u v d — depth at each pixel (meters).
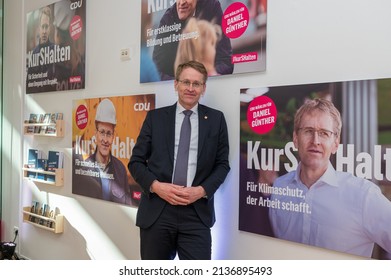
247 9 2.18
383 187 1.69
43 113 3.78
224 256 2.31
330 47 1.88
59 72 3.53
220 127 2.18
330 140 1.85
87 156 3.25
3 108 4.34
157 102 2.71
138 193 2.79
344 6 1.83
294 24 2.01
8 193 4.29
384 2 1.71
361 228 1.76
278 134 2.05
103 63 3.13
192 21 2.46
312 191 1.92
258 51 2.13
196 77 2.12
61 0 3.52
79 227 3.36
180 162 2.14
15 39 4.16
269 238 2.11
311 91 1.92
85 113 3.27
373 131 1.72
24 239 4.03
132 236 2.88
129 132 2.87
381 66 1.71
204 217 2.12
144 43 2.77
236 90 2.26
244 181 2.20
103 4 3.13
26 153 4.02
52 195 3.68
